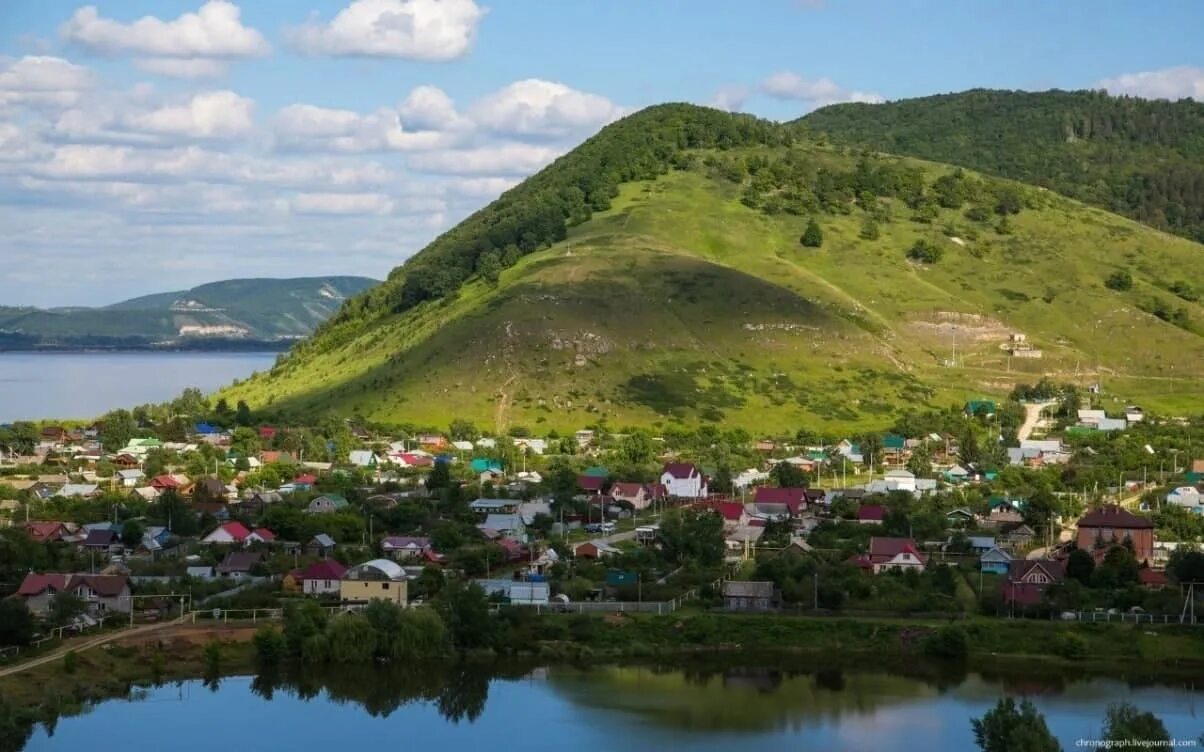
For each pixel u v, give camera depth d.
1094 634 185.00
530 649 183.50
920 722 156.25
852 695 167.00
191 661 175.75
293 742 150.25
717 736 152.00
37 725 152.75
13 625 171.62
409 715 159.50
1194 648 181.38
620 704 163.62
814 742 149.75
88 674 167.50
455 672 176.75
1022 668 177.50
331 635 179.00
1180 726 152.12
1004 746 130.12
